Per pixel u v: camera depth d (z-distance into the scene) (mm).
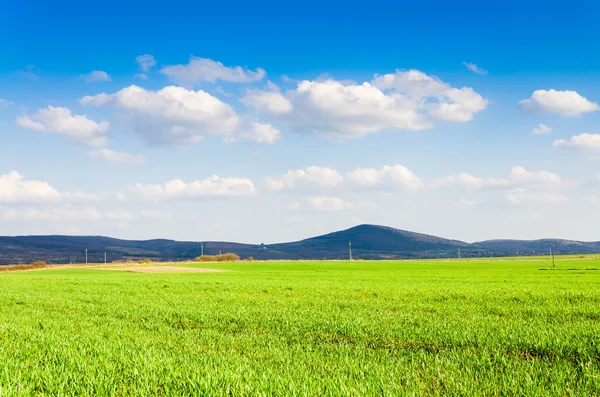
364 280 52188
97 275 71562
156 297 29688
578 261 145375
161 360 10531
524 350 12320
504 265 117000
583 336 13750
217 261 168625
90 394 8438
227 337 14086
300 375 9289
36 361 10820
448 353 11727
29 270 106562
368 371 9695
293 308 22234
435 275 65500
